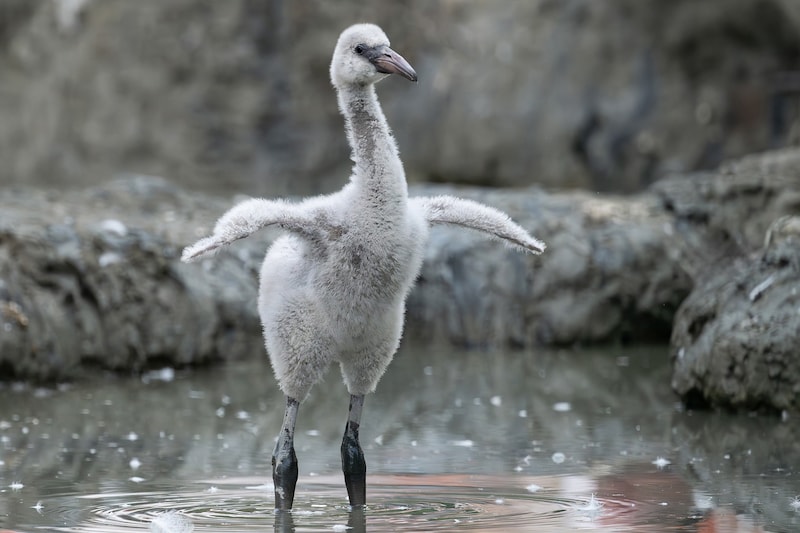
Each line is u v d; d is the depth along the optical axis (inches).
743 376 459.5
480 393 519.8
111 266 570.6
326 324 313.3
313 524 305.9
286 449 323.6
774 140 895.1
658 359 606.5
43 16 1003.3
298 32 973.8
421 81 975.0
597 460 388.8
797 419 448.5
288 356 317.1
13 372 528.1
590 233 661.9
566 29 951.6
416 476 367.9
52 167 993.5
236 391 528.1
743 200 645.9
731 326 466.6
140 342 569.3
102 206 670.5
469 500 334.6
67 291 553.9
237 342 601.6
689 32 918.4
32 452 405.1
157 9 976.3
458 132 962.7
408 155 973.8
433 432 440.1
